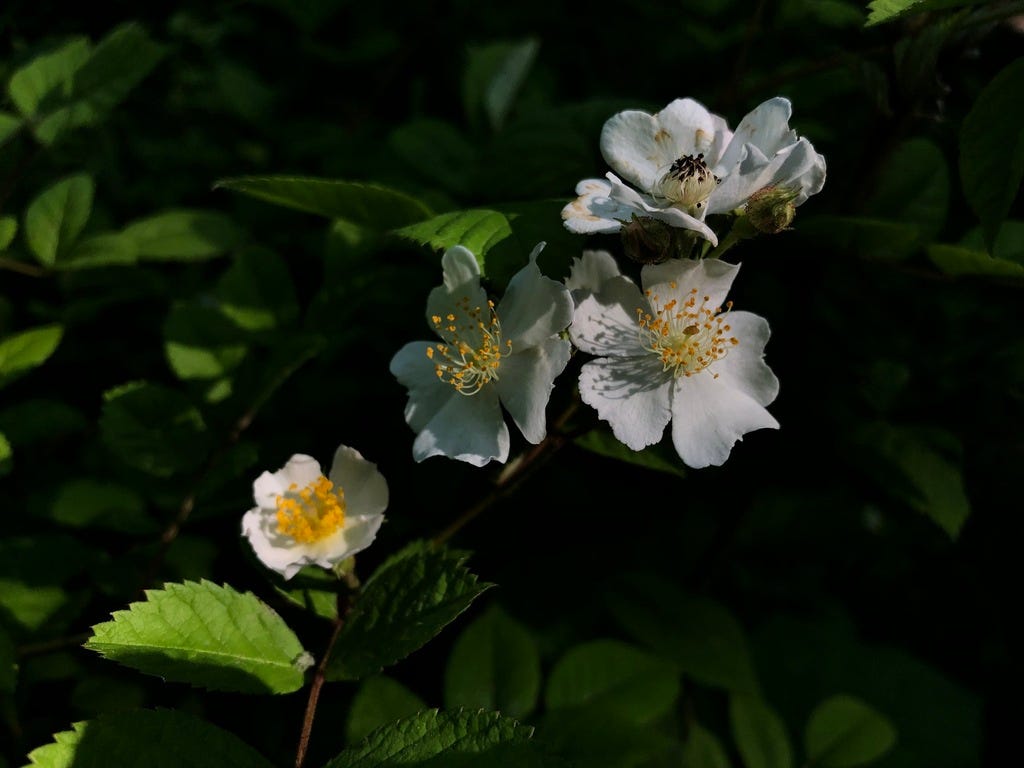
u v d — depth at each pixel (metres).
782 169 0.31
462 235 0.32
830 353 0.39
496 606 0.36
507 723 0.30
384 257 0.39
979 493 0.41
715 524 0.40
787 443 0.39
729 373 0.32
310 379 0.39
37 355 0.35
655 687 0.35
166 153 0.43
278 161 0.43
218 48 0.45
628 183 0.33
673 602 0.38
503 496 0.34
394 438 0.39
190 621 0.31
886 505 0.41
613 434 0.33
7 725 0.34
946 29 0.34
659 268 0.32
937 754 0.42
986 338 0.39
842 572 0.43
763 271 0.39
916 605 0.44
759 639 0.43
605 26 0.45
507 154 0.38
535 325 0.32
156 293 0.40
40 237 0.36
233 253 0.40
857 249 0.36
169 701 0.36
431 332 0.39
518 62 0.42
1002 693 0.44
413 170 0.41
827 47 0.41
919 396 0.39
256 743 0.36
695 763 0.38
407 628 0.31
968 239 0.36
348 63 0.45
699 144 0.33
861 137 0.39
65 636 0.34
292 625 0.35
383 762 0.29
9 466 0.34
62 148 0.42
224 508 0.36
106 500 0.36
